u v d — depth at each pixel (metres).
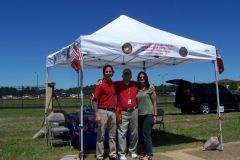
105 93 9.62
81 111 9.73
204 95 25.38
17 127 18.11
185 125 17.95
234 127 16.89
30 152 11.28
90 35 10.08
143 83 9.84
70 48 10.56
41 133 14.30
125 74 9.88
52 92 14.48
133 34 10.55
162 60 14.23
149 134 9.84
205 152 10.88
